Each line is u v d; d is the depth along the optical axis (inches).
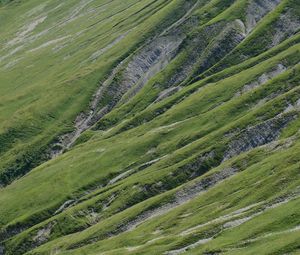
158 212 5172.2
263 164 4660.4
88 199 6382.9
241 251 3289.9
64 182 6919.3
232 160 5329.7
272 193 4010.8
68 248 5211.6
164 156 6673.2
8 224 6456.7
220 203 4362.7
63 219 6043.3
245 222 3715.6
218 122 6820.9
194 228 4124.0
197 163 5871.1
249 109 6830.7
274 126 5846.5
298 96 6190.9
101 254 4488.2
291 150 4611.2
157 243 4156.0
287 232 3272.6
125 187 6038.4
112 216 5600.4
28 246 6008.9
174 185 5777.6
